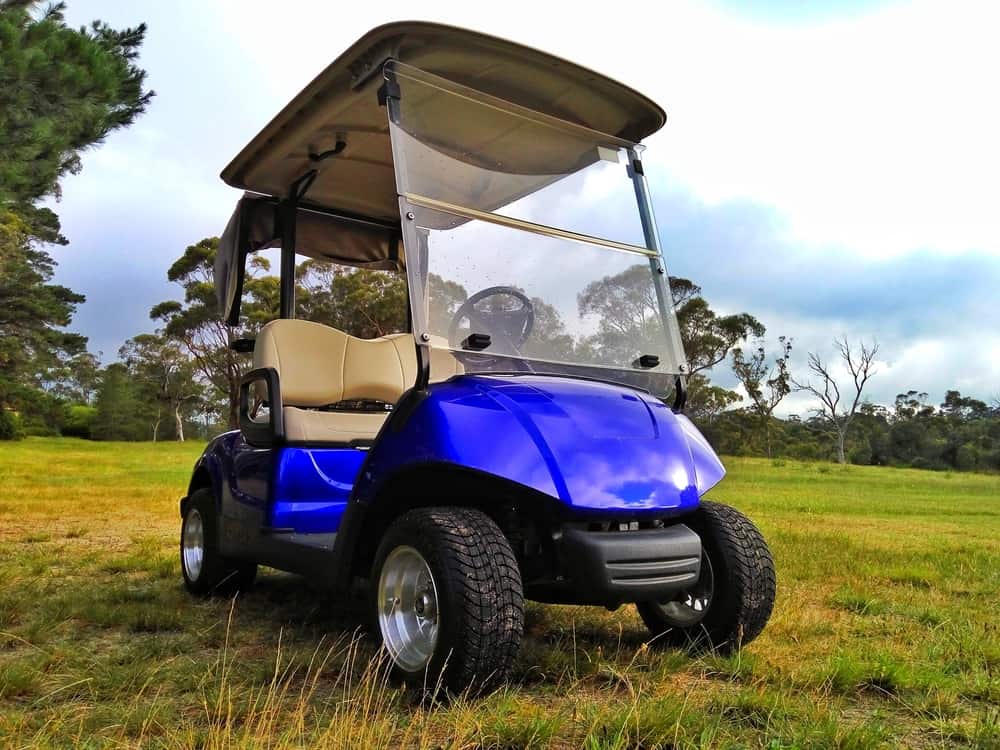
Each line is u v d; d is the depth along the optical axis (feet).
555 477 8.57
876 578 17.87
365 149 13.94
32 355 141.08
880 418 216.74
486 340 9.84
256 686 9.04
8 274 125.08
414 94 10.34
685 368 11.35
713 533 10.40
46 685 8.87
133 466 85.25
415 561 8.95
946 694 9.23
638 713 7.68
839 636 12.18
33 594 13.85
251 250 15.84
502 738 7.30
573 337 10.62
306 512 12.06
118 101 32.35
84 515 30.35
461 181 10.39
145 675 9.19
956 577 18.34
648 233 11.96
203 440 217.36
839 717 8.50
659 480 9.11
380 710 7.82
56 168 32.30
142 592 14.46
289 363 14.17
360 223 16.44
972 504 57.26
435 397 9.11
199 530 15.03
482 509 9.86
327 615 12.83
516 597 8.39
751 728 7.98
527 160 11.15
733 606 10.12
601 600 8.59
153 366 209.56
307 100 12.10
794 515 41.16
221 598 14.37
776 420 194.90
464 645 8.07
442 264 9.82
